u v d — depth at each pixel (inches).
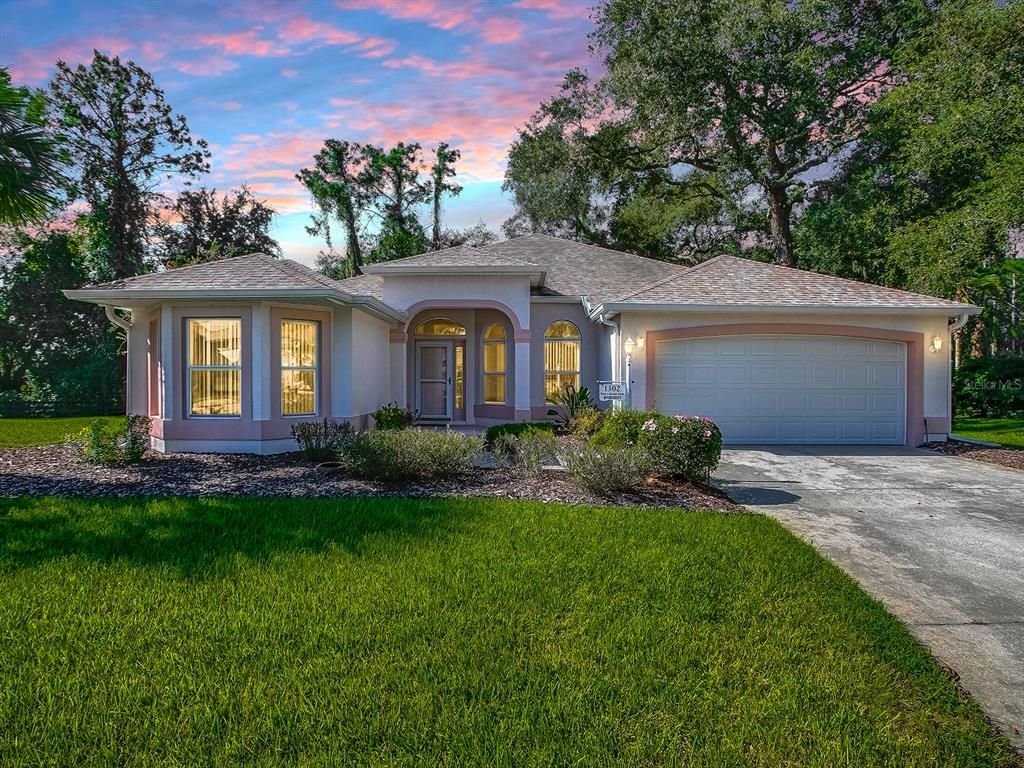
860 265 1039.0
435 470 345.7
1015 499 332.8
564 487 332.2
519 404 644.1
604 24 1107.9
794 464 443.5
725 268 619.8
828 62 1018.1
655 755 108.0
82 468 379.9
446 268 617.6
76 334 1305.4
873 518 290.4
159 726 113.5
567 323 692.1
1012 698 134.0
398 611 163.8
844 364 555.2
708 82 1036.5
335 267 1796.3
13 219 308.0
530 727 114.3
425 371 713.6
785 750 110.8
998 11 790.5
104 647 143.5
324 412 490.6
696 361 550.3
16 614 160.1
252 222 1438.2
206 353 459.2
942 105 844.0
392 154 1685.5
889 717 122.6
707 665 139.0
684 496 322.7
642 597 177.2
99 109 1290.6
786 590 185.5
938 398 548.4
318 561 202.7
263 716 116.9
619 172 1279.5
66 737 110.7
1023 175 732.7
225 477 352.5
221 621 156.2
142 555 208.2
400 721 115.8
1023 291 1080.8
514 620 159.9
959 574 213.2
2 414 1115.9
